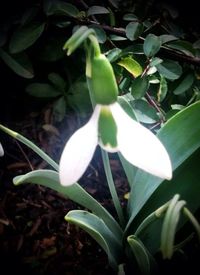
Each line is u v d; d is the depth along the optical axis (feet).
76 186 0.30
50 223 0.43
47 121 0.51
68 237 0.42
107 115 0.22
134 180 0.32
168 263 0.34
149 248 0.31
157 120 0.37
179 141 0.28
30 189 0.46
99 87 0.21
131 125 0.22
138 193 0.31
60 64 0.50
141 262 0.29
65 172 0.21
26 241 0.42
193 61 0.39
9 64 0.43
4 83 0.52
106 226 0.31
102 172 0.47
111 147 0.22
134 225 0.31
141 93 0.36
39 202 0.45
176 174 0.30
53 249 0.41
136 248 0.27
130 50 0.38
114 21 0.40
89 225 0.28
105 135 0.22
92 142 0.22
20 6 0.42
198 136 0.27
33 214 0.44
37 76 0.51
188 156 0.27
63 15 0.40
